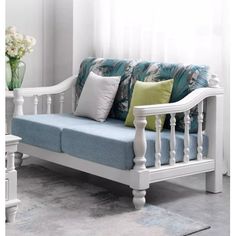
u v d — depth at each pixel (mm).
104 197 3270
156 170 3033
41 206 3045
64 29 4688
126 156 2955
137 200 2990
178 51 4043
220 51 3818
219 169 3443
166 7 4074
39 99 4863
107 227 2693
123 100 3828
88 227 2691
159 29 4141
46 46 4816
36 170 4016
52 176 3832
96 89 3832
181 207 3105
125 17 4402
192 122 3379
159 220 2818
